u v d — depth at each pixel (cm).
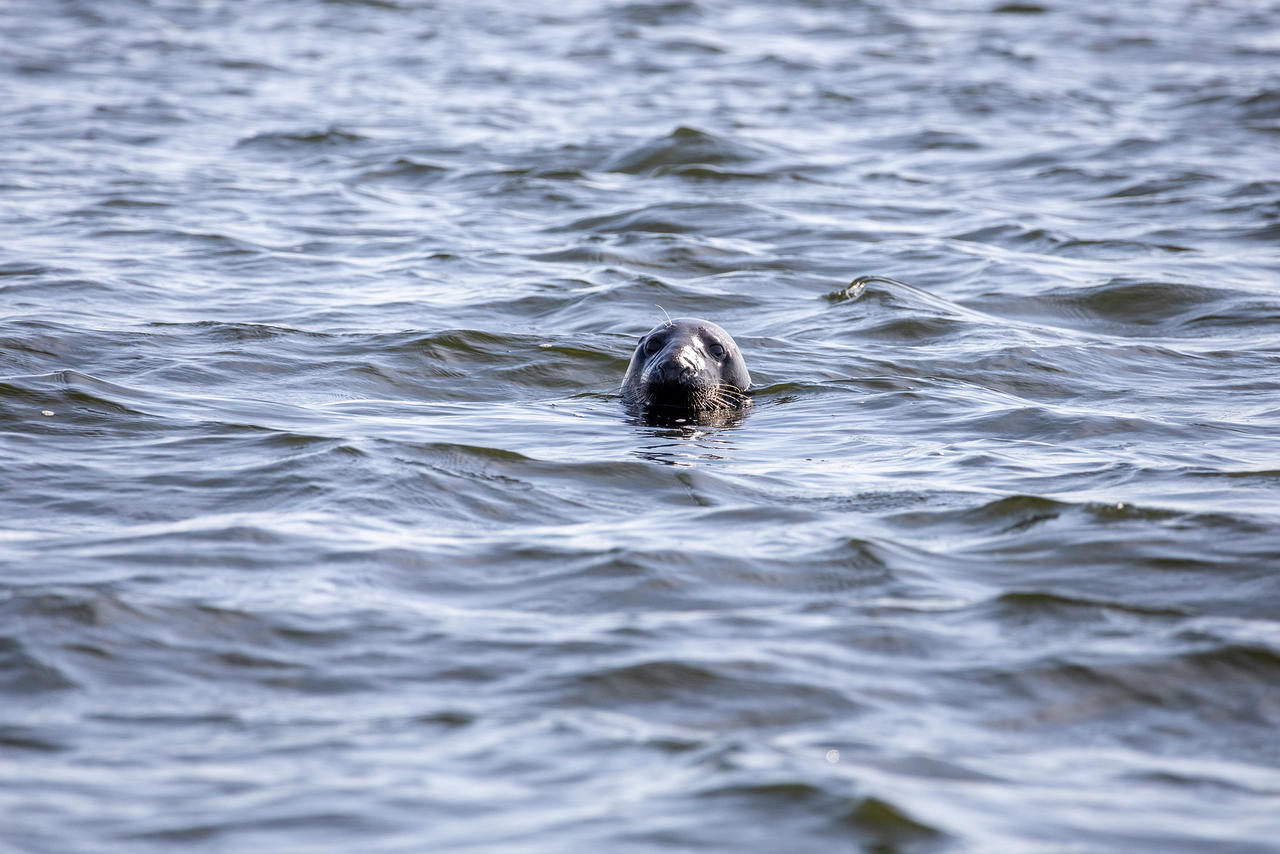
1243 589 2152
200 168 7431
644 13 14050
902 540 2417
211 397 3522
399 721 1694
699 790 1499
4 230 5778
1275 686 1825
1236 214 6359
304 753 1602
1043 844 1406
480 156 7788
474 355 4122
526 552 2341
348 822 1438
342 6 14488
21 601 2009
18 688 1770
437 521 2525
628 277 5141
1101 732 1703
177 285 4944
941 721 1716
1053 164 7719
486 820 1441
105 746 1620
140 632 1941
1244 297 4903
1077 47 12338
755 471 2961
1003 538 2420
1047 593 2127
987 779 1559
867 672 1848
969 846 1391
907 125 8894
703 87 10319
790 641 1950
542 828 1422
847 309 4781
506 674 1836
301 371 3856
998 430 3359
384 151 7938
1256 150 8000
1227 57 11694
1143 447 3169
